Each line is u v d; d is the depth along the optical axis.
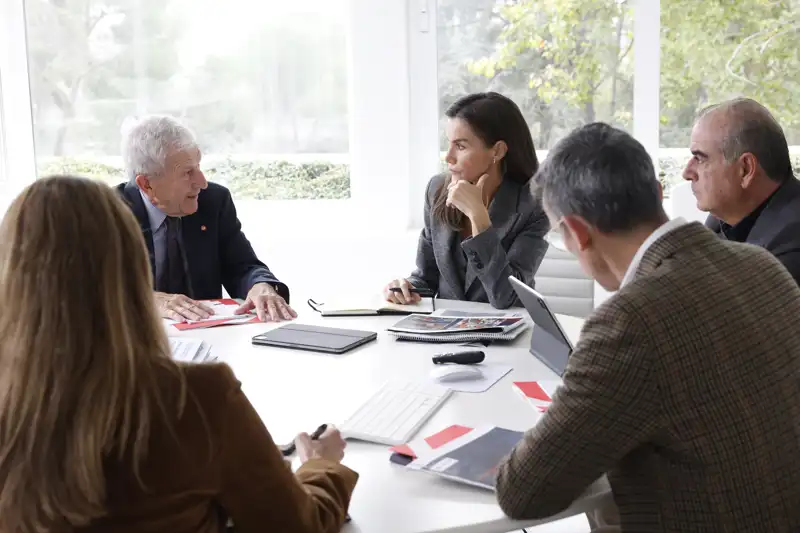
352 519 1.30
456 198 2.62
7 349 1.01
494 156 2.71
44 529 1.00
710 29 3.69
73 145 4.12
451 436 1.60
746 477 1.19
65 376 0.99
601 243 1.34
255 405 1.82
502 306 2.60
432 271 2.97
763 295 1.27
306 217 4.13
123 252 1.05
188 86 4.08
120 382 1.01
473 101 2.72
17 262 1.01
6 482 1.00
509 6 3.87
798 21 3.61
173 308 2.61
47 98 4.09
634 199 1.29
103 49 4.06
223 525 1.15
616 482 1.27
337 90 4.05
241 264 3.04
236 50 4.05
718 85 3.73
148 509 1.03
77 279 1.01
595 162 1.30
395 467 1.49
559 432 1.21
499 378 1.95
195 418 1.05
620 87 3.80
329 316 2.62
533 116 3.93
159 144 2.75
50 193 1.03
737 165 2.20
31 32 4.04
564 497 1.25
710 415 1.18
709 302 1.21
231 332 2.45
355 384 1.95
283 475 1.14
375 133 3.95
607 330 1.20
